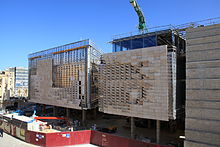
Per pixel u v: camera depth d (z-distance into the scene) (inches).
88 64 1939.0
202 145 1048.8
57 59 2290.8
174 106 1242.6
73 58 2085.4
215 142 1010.7
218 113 1024.2
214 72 1069.1
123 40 1637.6
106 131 1641.2
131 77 1445.6
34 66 2706.7
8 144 1448.1
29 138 1483.8
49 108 2992.1
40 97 2500.0
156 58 1309.1
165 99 1250.6
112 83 1577.3
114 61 1571.1
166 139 1435.8
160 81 1280.8
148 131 1696.6
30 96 2736.2
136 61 1421.0
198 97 1107.3
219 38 1077.8
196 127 1091.3
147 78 1350.9
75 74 2047.2
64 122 2001.7
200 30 1153.4
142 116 1363.2
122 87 1502.2
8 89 3905.0
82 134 1451.8
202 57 1126.4
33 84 2672.2
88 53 1943.9
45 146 1381.6
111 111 1569.9
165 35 1459.2
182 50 1422.2
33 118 1956.2
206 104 1072.2
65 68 2167.8
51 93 2310.5
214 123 1030.4
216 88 1048.8
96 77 2092.8
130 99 1444.4
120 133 1638.8
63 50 2203.5
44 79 2443.4
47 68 2399.1
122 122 2102.6
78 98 1998.0
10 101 3435.0
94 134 1455.5
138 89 1398.9
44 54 2518.5
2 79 3853.3
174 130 1678.2
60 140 1393.9
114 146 1315.2
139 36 1539.1
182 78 1421.0
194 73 1143.6
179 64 1403.8
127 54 1482.5
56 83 2271.2
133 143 1227.2
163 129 1764.3
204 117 1070.4
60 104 2185.0
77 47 2041.1
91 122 2107.5
